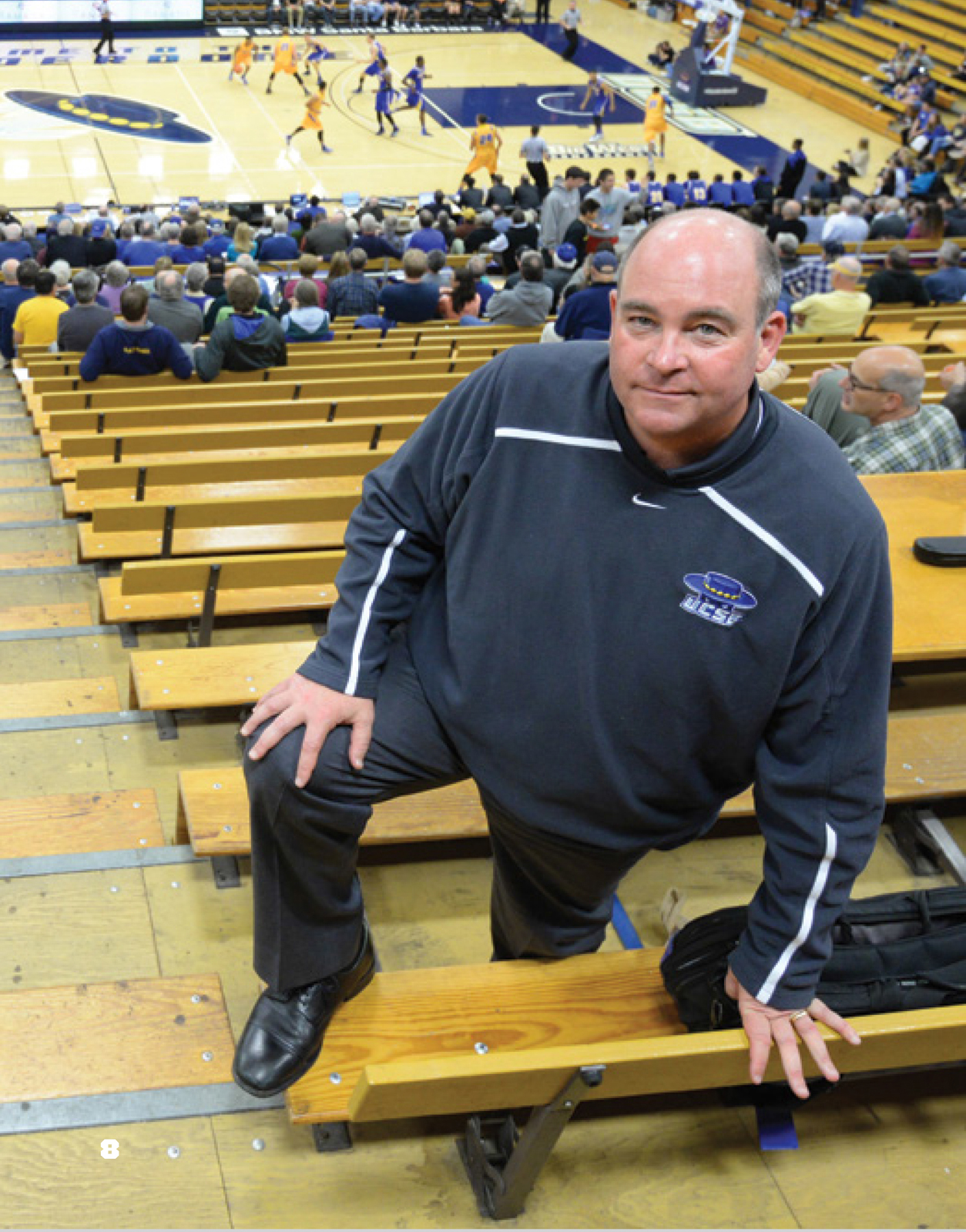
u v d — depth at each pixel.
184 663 4.44
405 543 2.36
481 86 30.88
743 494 2.07
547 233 20.03
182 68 30.69
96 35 32.81
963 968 2.69
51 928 3.39
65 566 6.19
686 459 2.08
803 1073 2.48
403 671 2.39
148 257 16.91
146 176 24.11
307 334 11.14
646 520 2.10
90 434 7.25
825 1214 2.75
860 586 2.11
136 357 8.84
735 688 2.15
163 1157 2.73
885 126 29.08
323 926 2.53
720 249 1.91
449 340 11.23
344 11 34.97
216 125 27.12
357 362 10.15
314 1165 2.74
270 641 5.48
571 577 2.15
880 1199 2.80
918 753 4.02
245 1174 2.71
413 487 2.33
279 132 26.98
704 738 2.23
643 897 3.74
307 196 23.12
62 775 4.27
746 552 2.08
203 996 3.07
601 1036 2.83
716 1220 2.72
